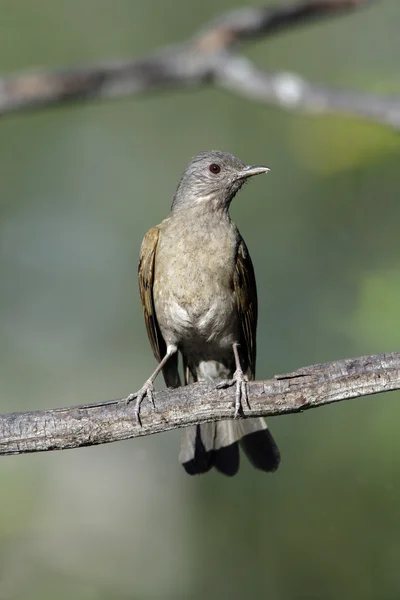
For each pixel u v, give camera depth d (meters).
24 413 7.31
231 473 9.16
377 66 11.70
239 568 11.97
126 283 16.22
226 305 9.47
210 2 14.77
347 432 10.64
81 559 13.51
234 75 9.08
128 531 14.65
